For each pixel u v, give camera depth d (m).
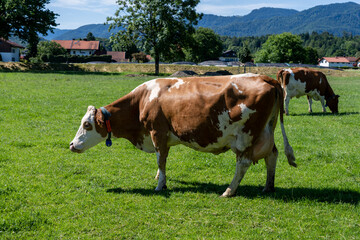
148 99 6.93
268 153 6.44
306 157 9.06
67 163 8.30
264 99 6.03
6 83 24.36
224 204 6.05
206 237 4.97
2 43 80.56
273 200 6.23
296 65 79.56
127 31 50.41
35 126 12.00
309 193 6.58
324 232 5.11
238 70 56.16
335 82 38.09
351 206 5.93
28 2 46.72
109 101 17.33
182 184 7.27
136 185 7.10
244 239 4.91
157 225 5.32
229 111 6.18
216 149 6.72
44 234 5.00
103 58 98.25
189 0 48.78
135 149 9.84
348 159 8.78
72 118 13.48
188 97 6.51
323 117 14.99
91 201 6.16
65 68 53.28
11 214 5.51
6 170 7.62
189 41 50.31
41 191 6.57
